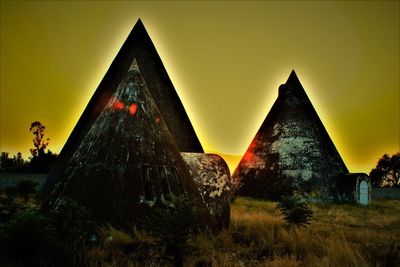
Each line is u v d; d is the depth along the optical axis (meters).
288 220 11.73
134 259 6.87
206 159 13.05
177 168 10.80
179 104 19.83
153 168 10.09
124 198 9.14
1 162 47.03
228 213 11.91
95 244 7.90
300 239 9.09
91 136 10.60
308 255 7.65
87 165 9.73
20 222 6.29
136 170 9.73
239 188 26.81
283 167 25.55
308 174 25.00
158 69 20.16
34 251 6.26
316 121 29.53
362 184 25.17
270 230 10.77
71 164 10.22
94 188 9.22
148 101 11.62
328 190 25.00
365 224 14.73
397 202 29.45
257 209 18.66
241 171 27.97
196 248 7.93
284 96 29.75
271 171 25.84
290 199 12.19
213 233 10.12
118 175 9.47
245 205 20.80
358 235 10.58
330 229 12.41
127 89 11.43
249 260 7.60
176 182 10.41
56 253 6.54
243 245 9.02
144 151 10.21
